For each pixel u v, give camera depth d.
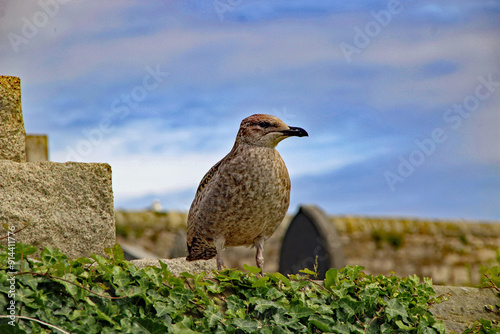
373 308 9.55
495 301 10.62
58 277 8.00
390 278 10.25
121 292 8.27
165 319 8.23
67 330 7.61
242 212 11.04
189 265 12.97
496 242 28.70
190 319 8.43
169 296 8.56
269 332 8.65
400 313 9.47
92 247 9.91
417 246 27.83
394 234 27.73
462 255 28.14
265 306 8.93
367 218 28.23
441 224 28.64
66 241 9.70
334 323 9.12
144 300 8.38
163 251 24.80
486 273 11.27
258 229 11.48
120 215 25.02
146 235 24.92
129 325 7.95
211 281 9.38
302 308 9.11
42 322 7.48
